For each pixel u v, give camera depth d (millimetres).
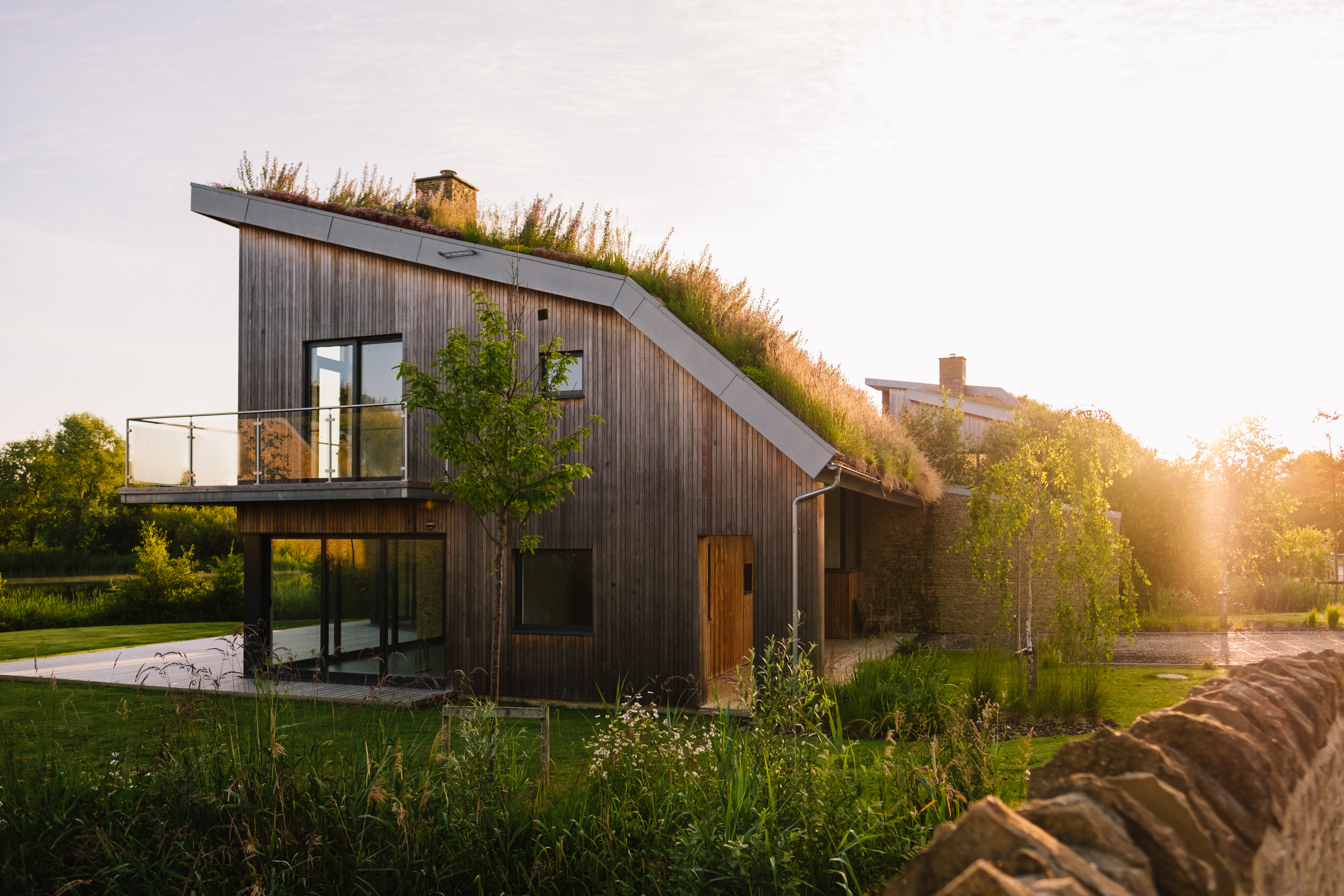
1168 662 13633
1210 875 1570
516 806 4879
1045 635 16484
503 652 11453
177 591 22906
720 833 4332
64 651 16234
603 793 4973
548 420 10281
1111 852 1541
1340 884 3408
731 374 10500
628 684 10883
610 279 11078
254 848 4332
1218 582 21000
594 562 11148
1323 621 18250
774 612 10266
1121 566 10453
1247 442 18656
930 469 16141
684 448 10812
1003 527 10359
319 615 12797
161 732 5570
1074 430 10664
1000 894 1199
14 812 4699
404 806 4621
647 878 4258
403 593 12328
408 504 12141
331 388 12750
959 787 4656
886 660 10109
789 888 3969
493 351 8742
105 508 47812
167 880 4383
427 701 10805
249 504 13055
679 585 10742
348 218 12461
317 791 4867
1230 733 2084
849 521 17562
